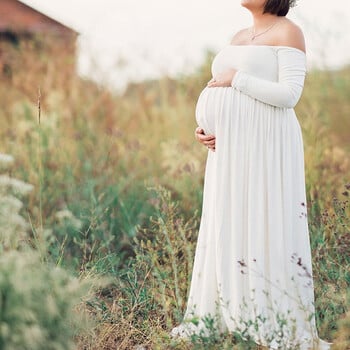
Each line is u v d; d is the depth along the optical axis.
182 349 4.26
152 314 4.92
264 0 4.28
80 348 4.21
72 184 7.33
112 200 6.80
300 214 4.28
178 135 9.52
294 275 4.19
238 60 4.29
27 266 3.64
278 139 4.21
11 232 4.54
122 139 9.18
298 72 4.19
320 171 7.00
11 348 3.34
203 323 4.38
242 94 4.23
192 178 7.22
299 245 4.26
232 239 4.21
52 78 9.94
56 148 8.12
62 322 3.60
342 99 9.22
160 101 10.32
